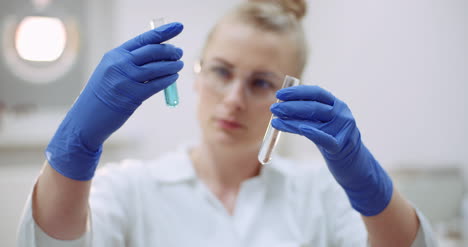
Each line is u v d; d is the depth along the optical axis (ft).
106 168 3.65
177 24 2.47
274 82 3.20
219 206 3.55
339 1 7.81
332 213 3.74
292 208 3.70
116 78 2.38
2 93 8.45
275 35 3.18
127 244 3.43
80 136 2.39
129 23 8.81
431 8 6.14
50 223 2.47
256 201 3.64
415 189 5.91
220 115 3.18
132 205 3.48
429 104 6.24
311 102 2.51
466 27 5.65
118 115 2.41
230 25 3.23
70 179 2.42
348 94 7.69
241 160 3.58
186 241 3.42
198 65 3.56
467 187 5.88
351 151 2.61
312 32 8.66
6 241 7.22
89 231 2.66
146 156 8.96
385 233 2.83
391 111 6.79
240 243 3.47
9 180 7.25
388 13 6.78
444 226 5.61
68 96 8.79
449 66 5.93
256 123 3.22
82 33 8.75
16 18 8.40
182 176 3.61
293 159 9.04
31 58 8.54
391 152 6.80
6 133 8.05
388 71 6.84
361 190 2.73
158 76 2.43
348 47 7.66
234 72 3.17
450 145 5.99
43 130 8.34
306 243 3.59
